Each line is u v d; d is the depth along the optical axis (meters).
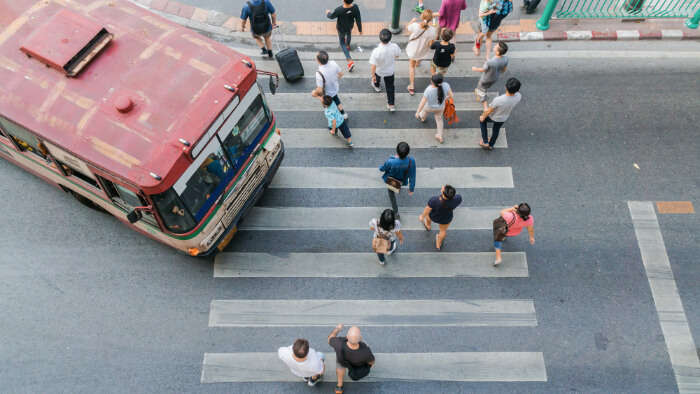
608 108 10.07
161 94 6.62
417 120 9.98
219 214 7.46
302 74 10.32
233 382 7.45
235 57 7.05
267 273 8.33
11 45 7.02
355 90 10.40
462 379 7.43
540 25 11.08
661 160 9.43
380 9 11.48
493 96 10.23
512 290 8.16
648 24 11.19
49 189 9.12
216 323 7.91
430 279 8.27
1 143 8.29
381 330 7.82
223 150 7.04
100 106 6.57
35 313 8.01
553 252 8.50
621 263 8.39
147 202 6.58
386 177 8.06
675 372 7.46
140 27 7.22
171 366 7.58
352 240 8.63
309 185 9.20
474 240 8.64
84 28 6.90
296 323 7.89
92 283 8.26
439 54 9.48
